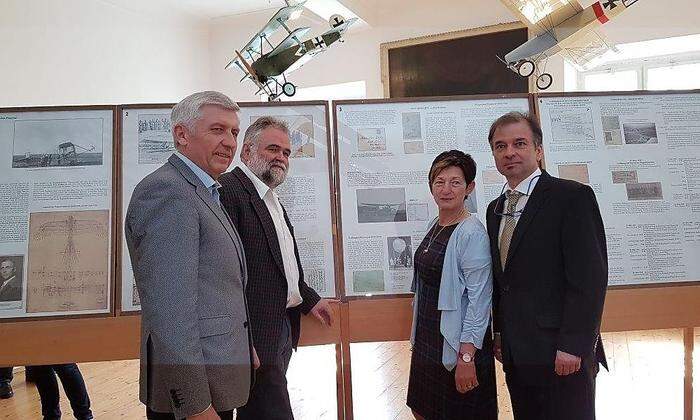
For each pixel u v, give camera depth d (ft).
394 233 6.83
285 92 11.80
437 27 16.70
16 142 6.58
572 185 4.82
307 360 11.60
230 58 19.53
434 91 16.80
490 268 5.27
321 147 6.95
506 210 5.23
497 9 15.87
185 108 4.08
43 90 13.07
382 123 7.03
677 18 12.88
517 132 5.05
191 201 3.78
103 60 15.07
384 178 6.92
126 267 6.50
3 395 9.98
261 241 5.11
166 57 17.67
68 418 8.80
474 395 5.38
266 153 5.49
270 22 11.98
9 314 6.30
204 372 3.58
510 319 4.91
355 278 6.73
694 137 7.20
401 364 11.16
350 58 17.97
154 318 3.50
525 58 10.36
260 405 4.89
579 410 4.73
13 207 6.47
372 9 17.25
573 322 4.53
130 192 6.62
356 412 8.60
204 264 3.83
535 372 4.75
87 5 14.58
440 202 5.59
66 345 6.36
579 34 9.77
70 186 6.56
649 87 13.80
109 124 6.72
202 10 18.01
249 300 4.97
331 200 6.87
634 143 7.11
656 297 6.81
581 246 4.59
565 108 7.16
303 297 6.15
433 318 5.62
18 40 12.42
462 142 7.02
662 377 10.09
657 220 6.95
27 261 6.39
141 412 8.89
